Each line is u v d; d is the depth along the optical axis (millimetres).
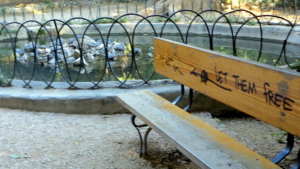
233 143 2074
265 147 3010
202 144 2059
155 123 2385
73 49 8555
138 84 4137
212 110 3822
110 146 2998
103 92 3873
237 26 10070
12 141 3098
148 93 3062
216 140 2113
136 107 2701
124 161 2729
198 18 11742
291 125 1803
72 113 3797
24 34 10711
